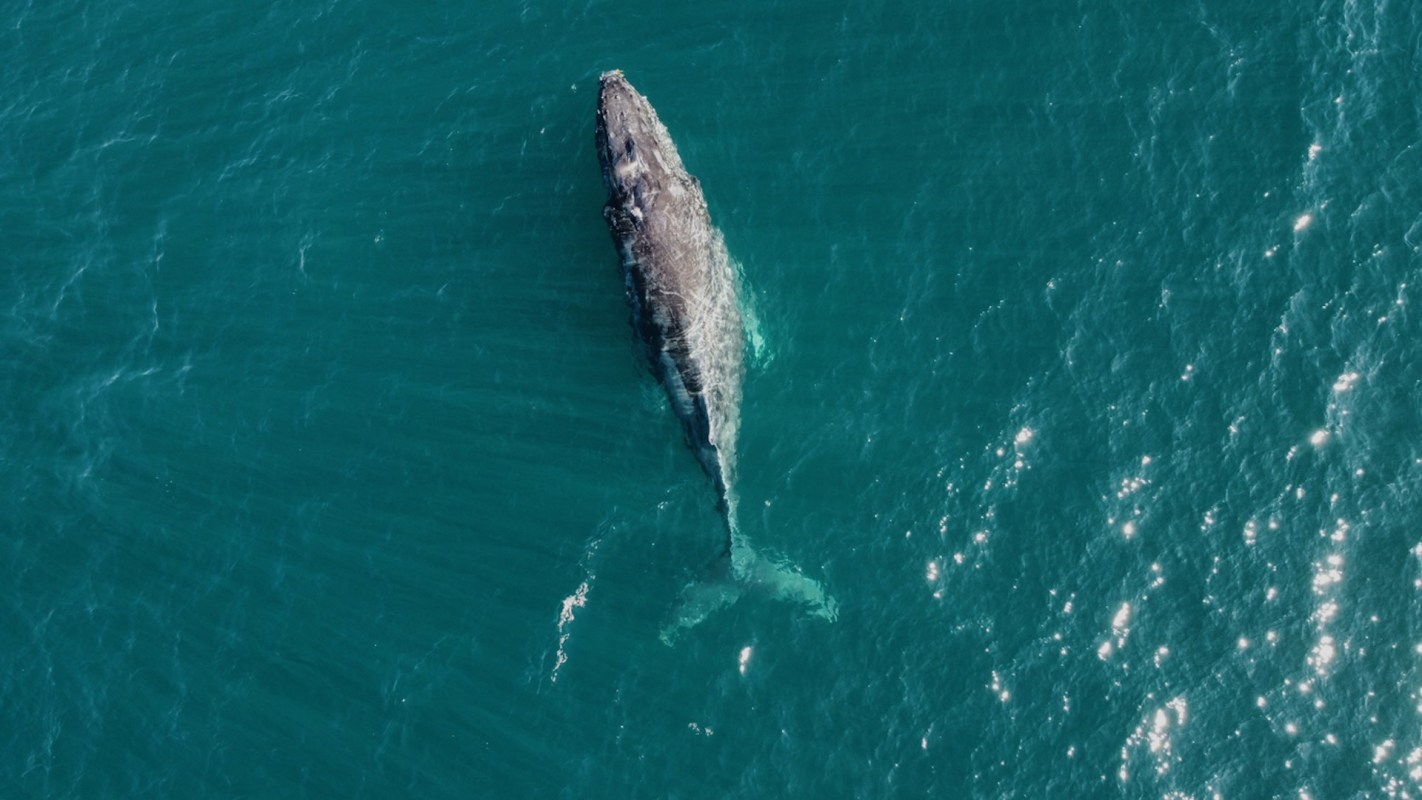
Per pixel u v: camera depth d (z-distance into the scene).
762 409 49.72
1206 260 49.31
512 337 52.25
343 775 46.69
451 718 46.97
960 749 44.31
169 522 51.47
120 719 48.38
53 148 59.25
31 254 57.25
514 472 50.34
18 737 48.50
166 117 59.06
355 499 50.84
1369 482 45.66
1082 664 44.81
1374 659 43.62
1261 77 51.72
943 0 55.16
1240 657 44.22
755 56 55.19
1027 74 53.34
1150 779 43.25
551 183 54.06
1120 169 51.16
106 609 50.22
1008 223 51.06
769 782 44.72
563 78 55.97
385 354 53.00
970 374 49.22
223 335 54.41
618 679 46.81
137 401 53.69
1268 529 45.56
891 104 53.59
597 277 52.03
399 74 57.78
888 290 50.81
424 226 54.53
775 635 46.66
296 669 48.44
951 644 45.69
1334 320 47.84
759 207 52.50
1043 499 47.12
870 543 47.44
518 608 48.31
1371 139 50.09
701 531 48.41
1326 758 42.72
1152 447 47.16
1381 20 52.00
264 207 56.31
